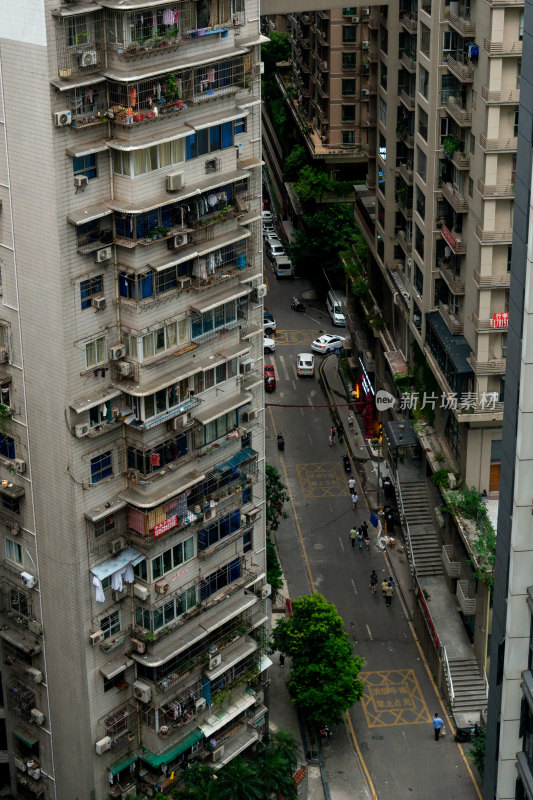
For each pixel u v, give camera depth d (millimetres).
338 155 148250
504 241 88375
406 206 110375
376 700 90625
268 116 184625
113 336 65250
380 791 83062
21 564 71438
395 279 116812
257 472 75750
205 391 70000
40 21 56438
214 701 76750
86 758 72562
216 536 73312
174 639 72812
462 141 93062
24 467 67812
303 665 85500
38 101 58281
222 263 68438
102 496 67500
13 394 66688
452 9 91688
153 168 62625
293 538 107562
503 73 85125
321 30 146000
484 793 64438
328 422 125375
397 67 111375
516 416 54688
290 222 163250
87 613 68812
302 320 144875
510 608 55969
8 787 79625
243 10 65250
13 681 74938
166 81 61406
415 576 99000
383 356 121312
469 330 94438
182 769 76125
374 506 111812
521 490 54188
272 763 78250
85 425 64500
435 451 101375
